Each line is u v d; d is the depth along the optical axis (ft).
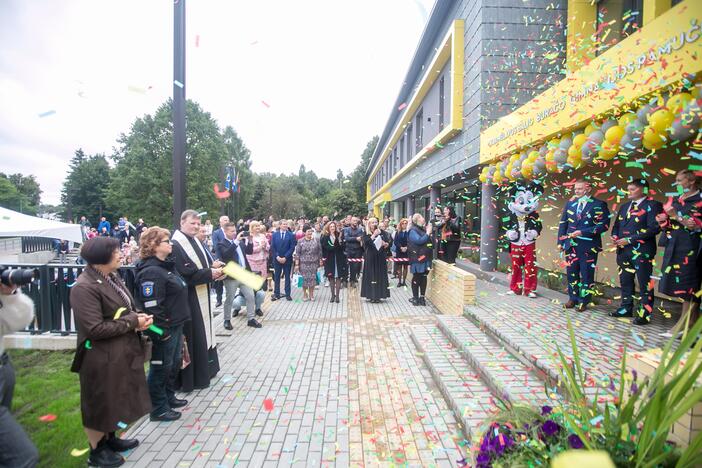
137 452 9.92
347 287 35.37
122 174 128.57
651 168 20.77
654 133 12.73
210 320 14.51
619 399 5.61
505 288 25.13
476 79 29.50
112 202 130.82
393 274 40.86
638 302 17.94
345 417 11.49
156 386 11.37
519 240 22.15
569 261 18.29
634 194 15.39
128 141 126.93
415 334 18.24
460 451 9.55
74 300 8.77
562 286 25.12
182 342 12.67
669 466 4.92
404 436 10.34
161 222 123.65
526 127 22.18
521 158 23.12
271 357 16.93
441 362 14.32
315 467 9.14
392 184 84.69
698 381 5.67
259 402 12.62
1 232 19.67
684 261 13.07
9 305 7.75
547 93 20.08
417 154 52.90
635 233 15.15
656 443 4.82
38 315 18.11
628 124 14.28
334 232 29.01
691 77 11.57
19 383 14.34
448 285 22.84
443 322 18.40
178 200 16.17
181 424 11.30
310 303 28.86
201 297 13.93
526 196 21.79
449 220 30.89
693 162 17.83
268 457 9.59
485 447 6.22
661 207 14.75
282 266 30.22
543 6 27.91
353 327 21.74
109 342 9.09
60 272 18.01
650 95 13.66
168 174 123.54
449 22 38.04
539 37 27.99
